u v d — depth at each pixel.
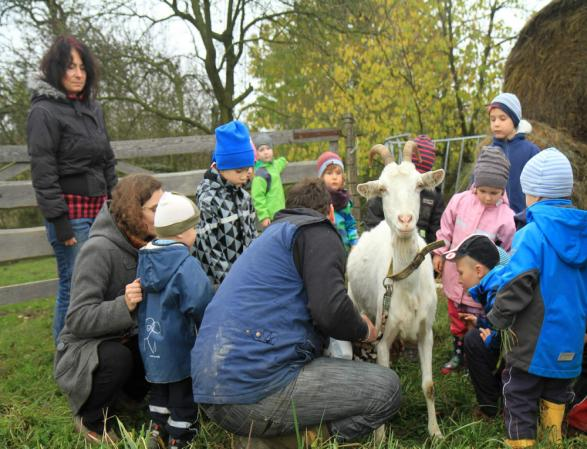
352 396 2.55
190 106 13.00
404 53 11.35
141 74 11.72
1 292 5.20
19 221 14.45
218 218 3.45
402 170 3.09
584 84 5.20
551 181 2.76
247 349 2.46
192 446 2.75
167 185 5.98
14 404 3.39
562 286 2.63
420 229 4.46
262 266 2.58
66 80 3.88
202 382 2.51
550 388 2.77
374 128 11.38
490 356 3.07
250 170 3.48
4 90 10.73
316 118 12.53
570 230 2.64
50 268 10.80
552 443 2.62
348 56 11.61
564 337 2.62
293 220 2.65
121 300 2.88
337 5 11.01
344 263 2.63
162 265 2.71
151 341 2.82
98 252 3.02
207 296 2.76
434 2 11.42
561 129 5.40
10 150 5.32
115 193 3.09
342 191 4.96
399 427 3.22
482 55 11.83
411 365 4.05
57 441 2.92
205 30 11.79
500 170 3.59
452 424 3.16
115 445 2.64
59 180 3.98
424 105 11.68
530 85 5.50
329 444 2.41
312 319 2.63
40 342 5.22
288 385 2.50
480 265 3.00
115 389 3.01
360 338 2.71
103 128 4.23
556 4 5.05
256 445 2.66
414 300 3.19
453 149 11.94
